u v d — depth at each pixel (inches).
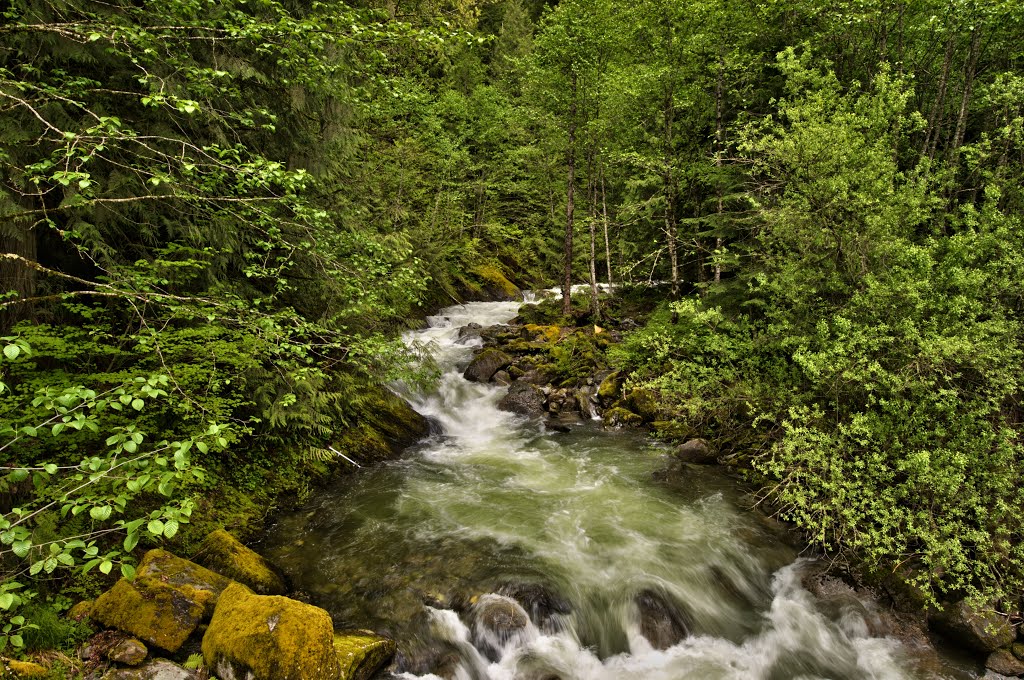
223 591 176.7
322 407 305.7
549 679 183.2
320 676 152.2
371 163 545.3
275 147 295.3
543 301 747.4
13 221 185.2
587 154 652.1
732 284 414.0
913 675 196.4
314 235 254.4
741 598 231.8
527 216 1043.3
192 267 246.1
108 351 204.8
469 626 201.2
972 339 232.2
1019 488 220.7
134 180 208.1
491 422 438.6
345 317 321.4
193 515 235.1
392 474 330.0
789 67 341.4
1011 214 263.0
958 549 209.3
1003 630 203.9
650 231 678.5
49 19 183.8
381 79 251.1
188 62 217.0
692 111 576.4
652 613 213.2
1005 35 388.8
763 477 311.7
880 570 234.1
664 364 435.8
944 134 420.5
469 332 629.0
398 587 219.1
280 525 262.1
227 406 242.8
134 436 106.7
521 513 285.0
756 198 354.0
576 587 224.5
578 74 582.2
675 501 300.4
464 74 1024.9
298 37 179.6
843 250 284.2
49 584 177.0
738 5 509.0
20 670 141.4
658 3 538.0
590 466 348.2
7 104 152.3
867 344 251.3
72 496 189.8
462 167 866.8
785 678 195.3
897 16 406.6
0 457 179.5
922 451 218.1
